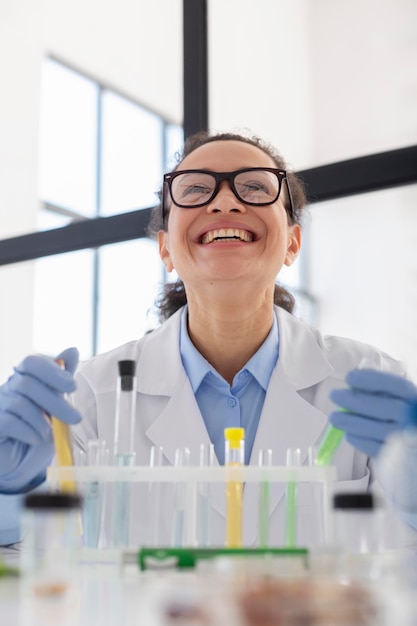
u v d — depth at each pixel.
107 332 4.14
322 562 0.69
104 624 0.52
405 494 0.72
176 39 4.43
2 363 3.76
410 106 5.20
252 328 1.37
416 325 5.27
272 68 5.02
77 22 4.27
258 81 4.88
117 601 0.59
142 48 4.51
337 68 5.37
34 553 0.72
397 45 5.27
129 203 4.47
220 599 0.56
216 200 1.31
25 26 4.02
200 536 0.82
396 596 0.60
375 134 5.25
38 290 3.96
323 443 0.88
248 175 1.34
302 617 0.52
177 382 1.30
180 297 1.66
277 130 5.00
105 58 4.40
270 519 0.97
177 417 1.27
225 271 1.27
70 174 4.25
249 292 1.31
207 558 0.69
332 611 0.53
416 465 0.71
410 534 1.01
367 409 0.87
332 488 0.79
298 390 1.31
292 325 1.46
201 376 1.32
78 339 4.07
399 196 5.41
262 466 0.83
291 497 0.80
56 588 0.62
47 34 4.14
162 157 4.64
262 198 1.33
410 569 0.75
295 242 1.54
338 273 5.55
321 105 5.38
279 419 1.27
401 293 5.34
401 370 1.45
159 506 0.89
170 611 0.54
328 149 5.33
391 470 0.76
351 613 0.53
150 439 1.25
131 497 0.84
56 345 3.99
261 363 1.34
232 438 0.85
